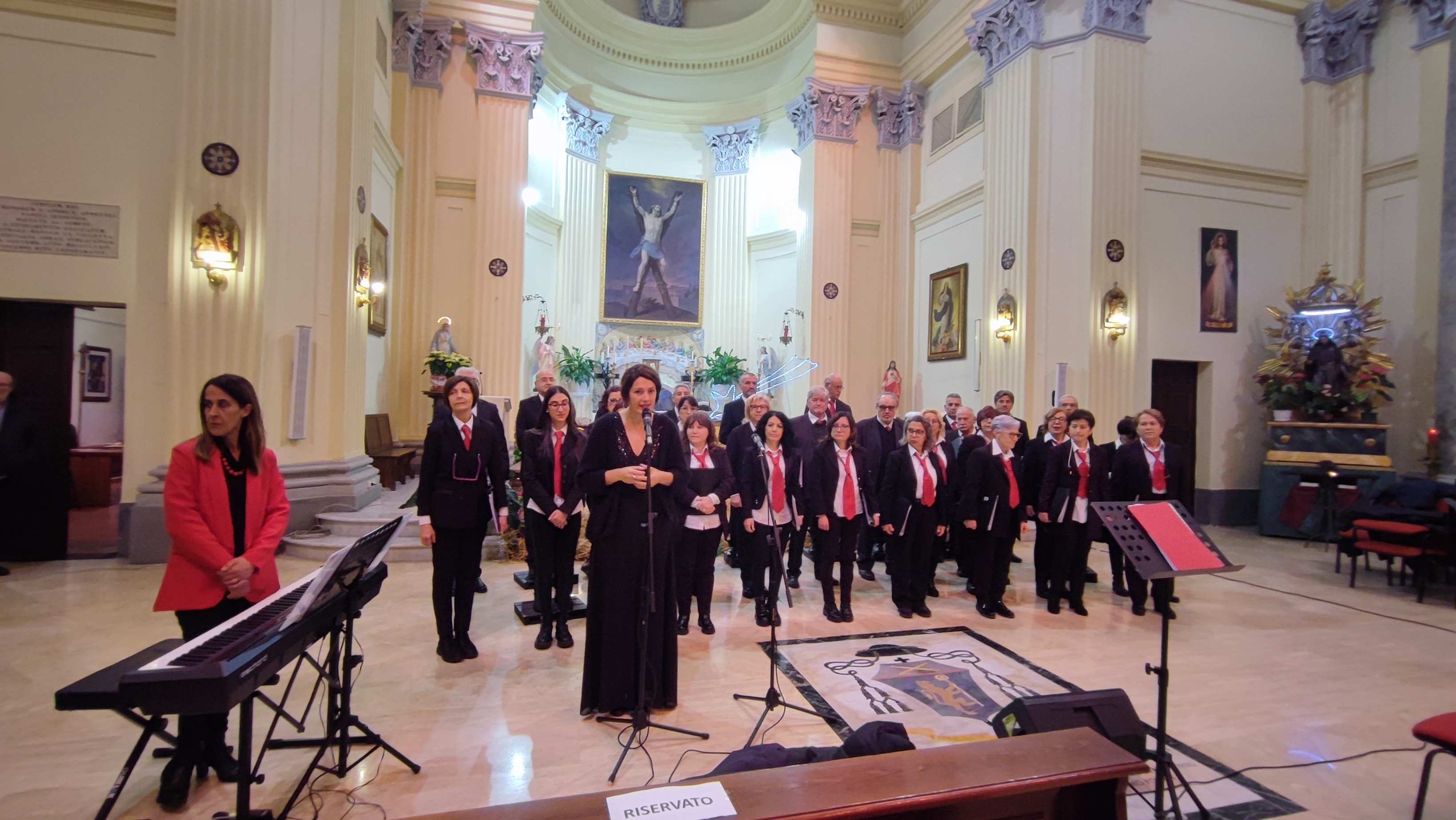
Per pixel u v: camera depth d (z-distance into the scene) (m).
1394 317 8.81
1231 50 9.25
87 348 10.16
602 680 3.32
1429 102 8.52
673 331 14.43
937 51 11.29
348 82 7.17
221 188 5.96
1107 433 8.34
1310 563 7.20
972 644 4.55
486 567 6.32
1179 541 2.77
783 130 13.93
